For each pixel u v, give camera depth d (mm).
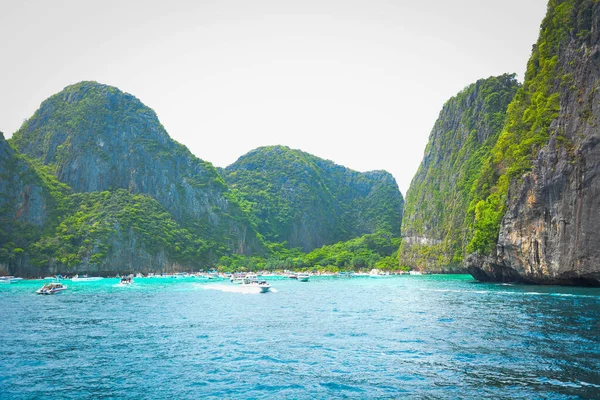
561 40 110188
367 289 121188
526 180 101312
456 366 34344
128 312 69562
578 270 87625
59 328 53906
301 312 68375
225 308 74688
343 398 28406
